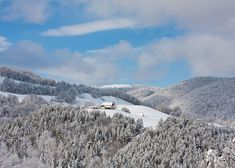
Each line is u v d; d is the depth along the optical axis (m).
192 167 129.88
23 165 138.88
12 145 153.88
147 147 142.88
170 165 132.38
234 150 83.25
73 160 139.38
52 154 145.12
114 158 138.50
